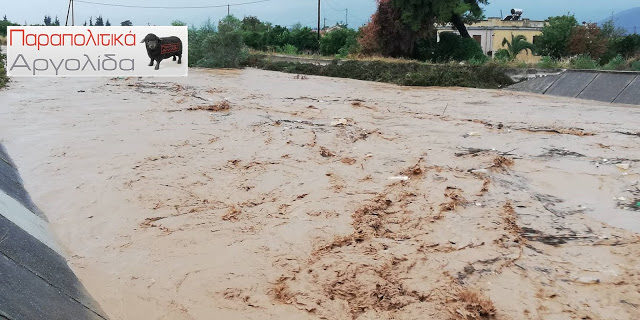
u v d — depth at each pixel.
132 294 4.72
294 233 5.95
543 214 6.41
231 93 18.00
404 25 30.02
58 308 4.09
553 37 31.91
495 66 23.69
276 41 43.72
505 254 5.33
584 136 10.73
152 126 11.55
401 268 5.10
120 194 7.20
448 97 18.27
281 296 4.65
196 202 6.96
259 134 10.87
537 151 9.41
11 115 12.53
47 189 7.38
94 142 9.94
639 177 7.70
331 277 4.95
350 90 20.39
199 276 5.01
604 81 18.67
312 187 7.54
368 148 9.81
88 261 5.35
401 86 22.52
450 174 8.04
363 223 6.21
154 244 5.71
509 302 4.45
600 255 5.26
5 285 3.90
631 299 4.44
